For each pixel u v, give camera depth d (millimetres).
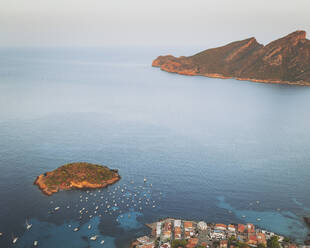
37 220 142000
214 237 131625
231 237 129875
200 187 176625
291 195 170375
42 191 166375
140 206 156125
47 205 154125
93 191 168375
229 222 145250
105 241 129375
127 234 134250
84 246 126250
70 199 160000
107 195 165125
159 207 155750
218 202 161875
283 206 159875
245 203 161750
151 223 142500
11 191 165625
